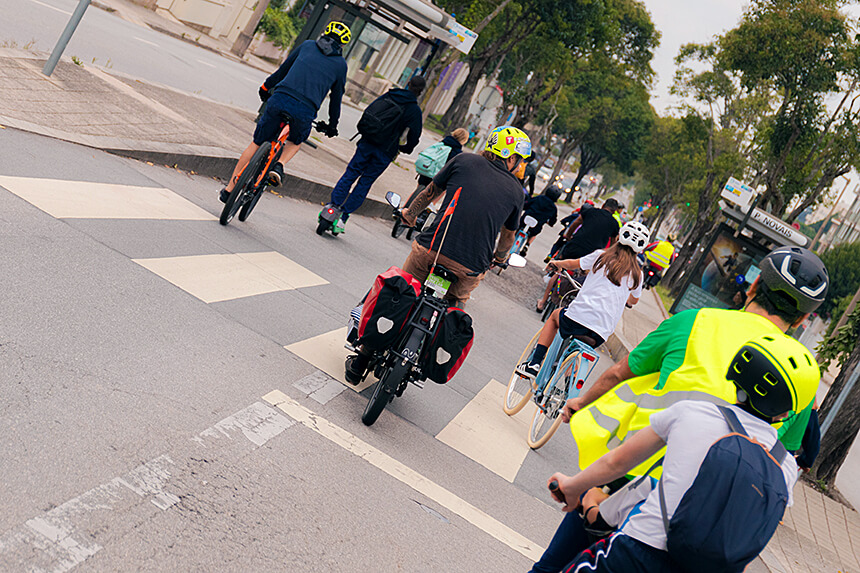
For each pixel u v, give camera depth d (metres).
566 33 45.66
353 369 5.62
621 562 2.44
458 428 6.14
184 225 7.52
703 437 2.45
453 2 39.44
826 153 31.12
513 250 16.75
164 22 31.14
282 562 3.35
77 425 3.66
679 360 2.95
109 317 4.91
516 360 9.75
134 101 11.52
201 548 3.19
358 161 10.10
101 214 6.63
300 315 6.59
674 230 94.62
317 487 4.10
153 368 4.54
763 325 2.90
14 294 4.63
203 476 3.71
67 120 8.94
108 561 2.88
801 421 2.79
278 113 8.12
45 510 3.00
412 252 5.54
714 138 42.00
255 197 8.44
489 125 53.03
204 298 5.96
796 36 30.41
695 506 2.35
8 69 9.77
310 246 9.38
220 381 4.77
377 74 19.73
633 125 78.44
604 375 3.26
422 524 4.26
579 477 2.79
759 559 6.75
